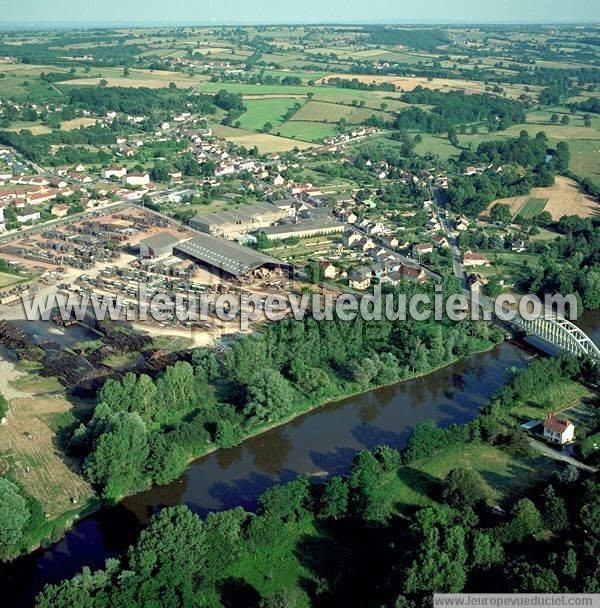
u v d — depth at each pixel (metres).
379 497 158.38
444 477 172.12
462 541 133.75
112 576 131.62
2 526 144.12
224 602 134.12
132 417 174.12
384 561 140.88
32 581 140.62
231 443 185.75
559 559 131.00
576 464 177.12
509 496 164.25
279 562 144.50
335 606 133.38
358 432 197.62
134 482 167.25
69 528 155.50
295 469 179.88
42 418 194.75
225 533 143.88
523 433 186.50
